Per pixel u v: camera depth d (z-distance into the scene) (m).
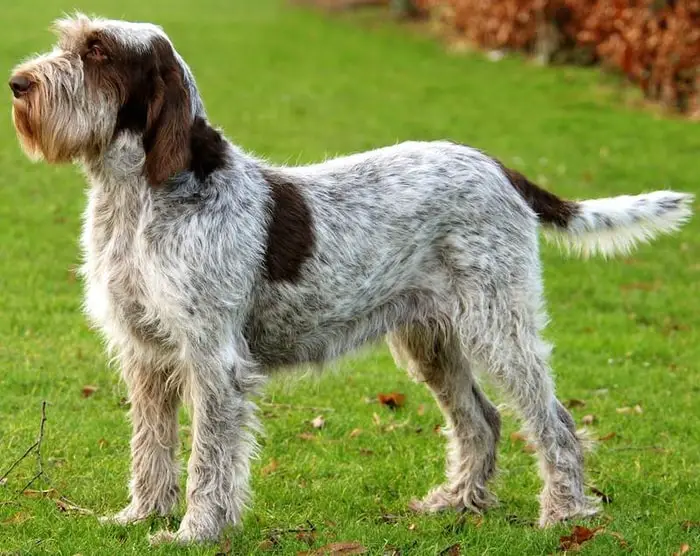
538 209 9.26
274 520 8.68
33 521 8.30
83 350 12.88
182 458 10.05
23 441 10.12
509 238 8.88
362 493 9.52
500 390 8.90
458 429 9.41
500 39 36.41
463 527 8.65
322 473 9.90
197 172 7.96
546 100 30.48
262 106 29.06
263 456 10.30
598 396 12.55
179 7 47.03
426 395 12.29
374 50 38.41
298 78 33.19
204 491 7.95
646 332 15.12
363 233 8.55
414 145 9.15
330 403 11.88
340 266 8.47
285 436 10.84
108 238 8.05
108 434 10.51
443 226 8.82
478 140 25.86
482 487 9.34
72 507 8.71
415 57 37.12
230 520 8.01
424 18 44.75
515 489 9.86
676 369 13.65
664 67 29.11
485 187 8.90
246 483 8.11
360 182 8.72
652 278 17.70
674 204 9.43
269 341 8.44
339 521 8.73
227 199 8.04
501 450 10.83
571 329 15.20
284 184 8.45
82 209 19.45
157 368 8.30
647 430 11.38
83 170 8.21
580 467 8.95
